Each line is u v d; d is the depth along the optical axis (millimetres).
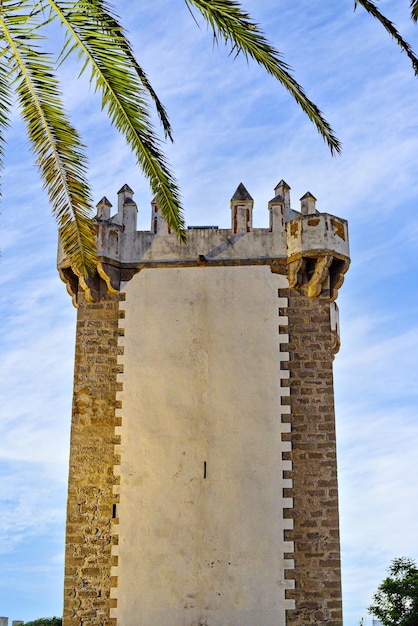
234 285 21266
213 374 20562
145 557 19312
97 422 20359
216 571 19078
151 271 21516
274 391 20328
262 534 19266
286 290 21141
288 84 14578
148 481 19828
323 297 21000
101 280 21438
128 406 20438
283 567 19000
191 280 21375
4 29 13430
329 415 20094
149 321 21109
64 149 14742
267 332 20828
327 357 20562
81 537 19562
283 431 20000
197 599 18922
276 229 21656
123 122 14969
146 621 18875
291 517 19359
